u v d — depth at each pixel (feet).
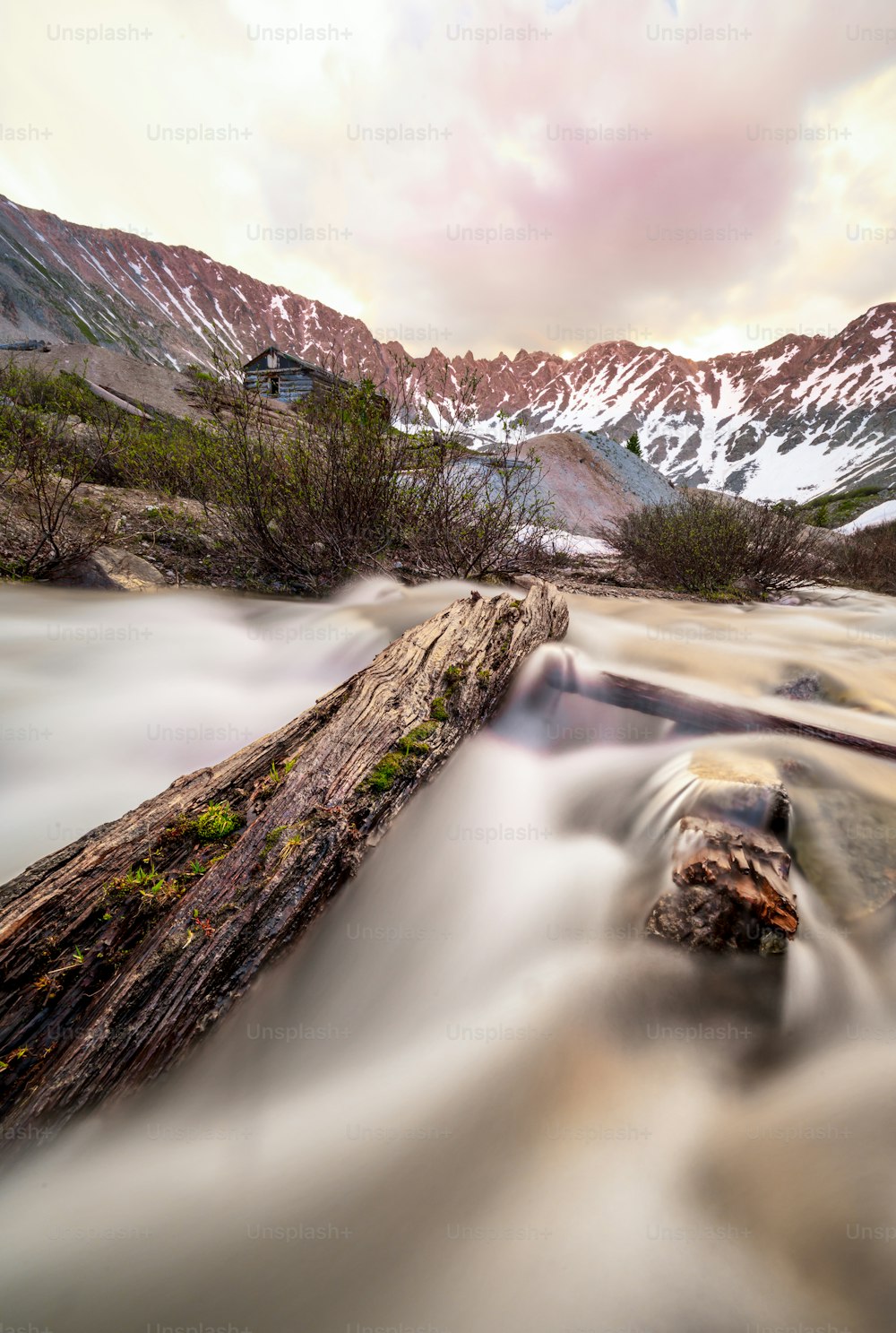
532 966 6.79
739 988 6.31
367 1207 4.61
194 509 23.32
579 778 9.84
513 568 24.45
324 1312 4.01
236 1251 4.33
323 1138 5.10
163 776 9.72
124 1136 4.70
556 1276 4.16
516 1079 5.61
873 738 9.83
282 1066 5.43
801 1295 3.95
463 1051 5.90
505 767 9.75
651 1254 4.25
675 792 8.27
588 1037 6.01
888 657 15.31
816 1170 4.67
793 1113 5.23
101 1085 4.66
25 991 4.68
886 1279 3.94
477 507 22.04
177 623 16.34
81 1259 4.22
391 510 21.02
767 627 19.84
